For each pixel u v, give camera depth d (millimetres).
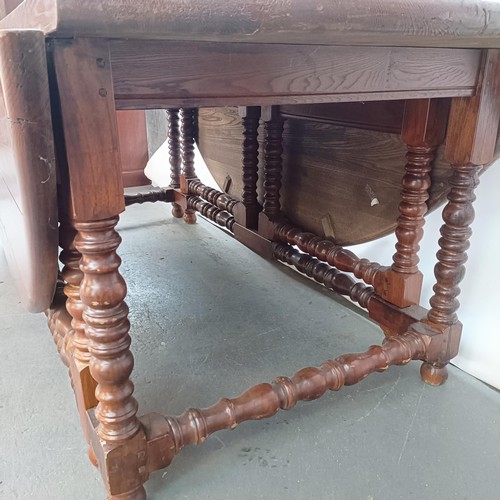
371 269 1191
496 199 1038
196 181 2129
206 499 785
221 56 591
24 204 549
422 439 917
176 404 1010
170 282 1624
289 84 648
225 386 1072
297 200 1504
